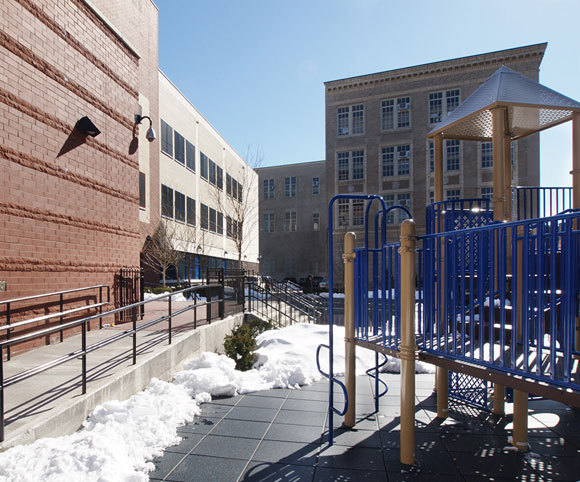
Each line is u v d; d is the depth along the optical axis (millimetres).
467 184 32938
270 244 55125
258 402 5578
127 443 3852
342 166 36312
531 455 3990
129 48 10109
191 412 5004
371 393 6039
